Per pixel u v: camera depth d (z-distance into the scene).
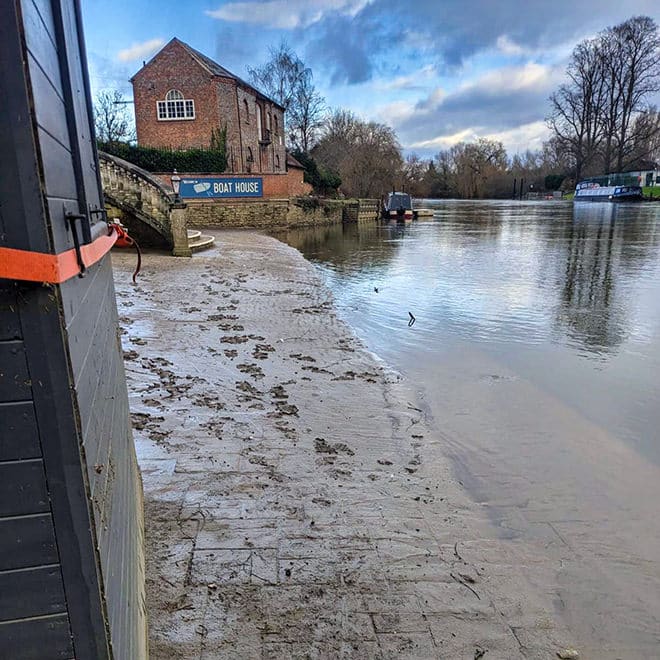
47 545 1.07
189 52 27.47
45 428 1.01
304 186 34.69
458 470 3.82
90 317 1.39
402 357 6.70
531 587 2.61
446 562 2.74
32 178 0.89
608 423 4.84
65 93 1.27
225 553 2.69
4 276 0.89
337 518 3.06
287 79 47.34
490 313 9.38
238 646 2.13
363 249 20.22
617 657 2.24
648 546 3.04
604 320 8.87
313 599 2.40
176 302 8.66
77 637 1.14
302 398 5.00
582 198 60.12
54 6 1.23
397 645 2.18
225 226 25.61
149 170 25.58
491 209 51.22
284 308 8.80
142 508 2.90
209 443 3.93
